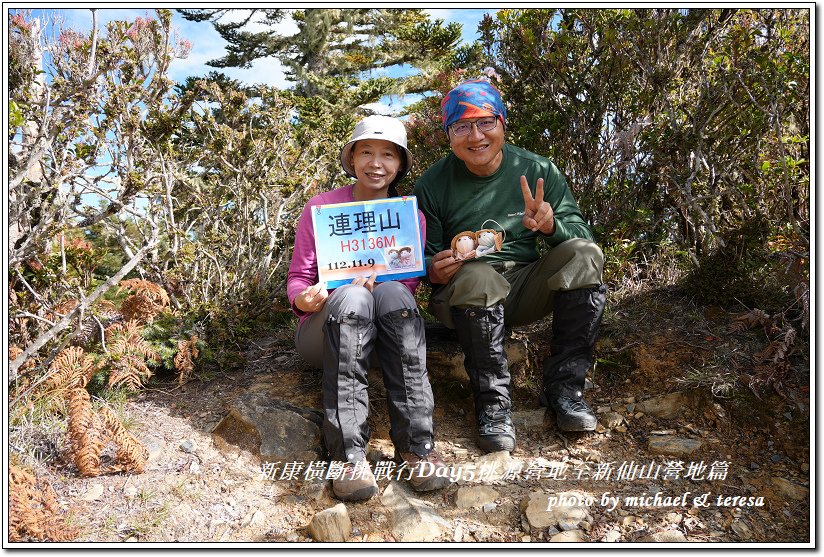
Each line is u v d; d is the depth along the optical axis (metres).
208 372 3.03
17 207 2.65
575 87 3.48
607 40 3.21
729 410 2.54
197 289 3.40
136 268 3.42
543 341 3.07
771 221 3.10
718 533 2.03
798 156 3.06
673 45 3.35
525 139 3.47
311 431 2.53
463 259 2.45
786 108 3.01
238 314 3.34
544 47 3.43
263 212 3.76
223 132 3.34
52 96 2.67
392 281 2.32
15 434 2.34
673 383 2.73
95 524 2.05
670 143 3.29
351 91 11.53
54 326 2.55
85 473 2.23
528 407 2.81
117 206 2.75
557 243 2.53
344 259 2.44
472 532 2.10
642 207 3.50
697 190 3.47
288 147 3.78
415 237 2.47
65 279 2.92
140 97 2.79
